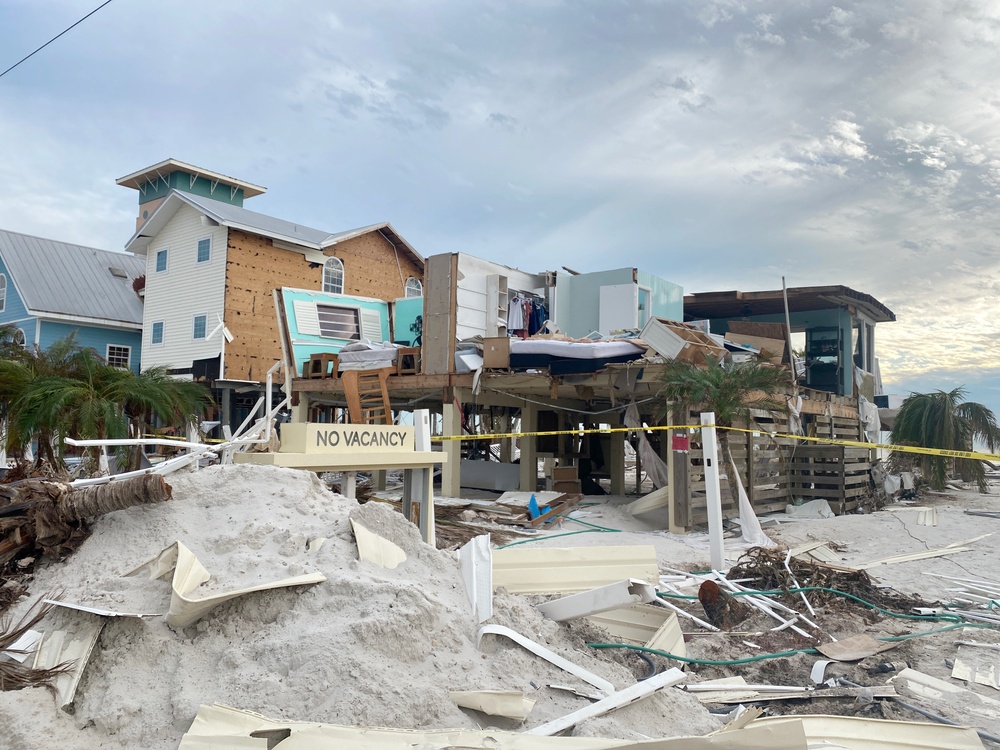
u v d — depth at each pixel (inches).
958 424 722.2
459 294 671.8
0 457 437.4
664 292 832.9
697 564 362.3
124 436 390.0
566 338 580.4
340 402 683.4
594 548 228.7
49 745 125.8
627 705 159.0
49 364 455.5
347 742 124.3
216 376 927.7
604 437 713.0
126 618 152.6
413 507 281.3
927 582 339.6
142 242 1060.5
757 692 198.7
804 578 316.2
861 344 914.1
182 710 133.2
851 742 156.9
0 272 1139.9
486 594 186.9
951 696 199.3
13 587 170.7
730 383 455.5
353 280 1091.9
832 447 575.5
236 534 182.9
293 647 146.3
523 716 146.4
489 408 820.0
